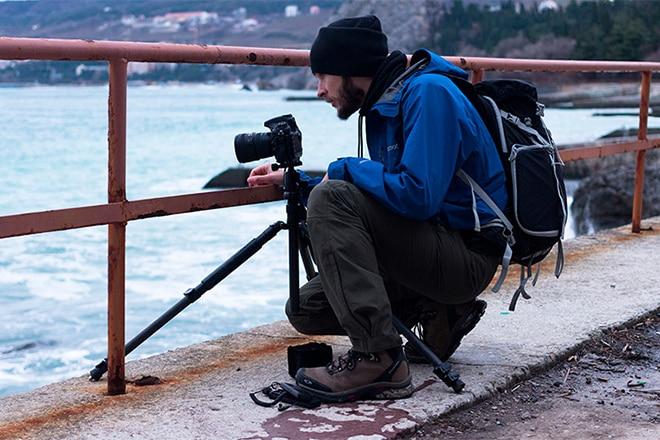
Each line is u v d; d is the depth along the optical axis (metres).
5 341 6.75
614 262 5.26
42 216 2.75
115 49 2.88
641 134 6.18
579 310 4.18
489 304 4.28
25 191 21.39
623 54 48.84
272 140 3.04
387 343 2.85
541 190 2.94
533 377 3.37
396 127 2.87
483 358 3.45
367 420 2.80
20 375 5.83
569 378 3.38
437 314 3.24
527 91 3.04
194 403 2.99
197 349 3.65
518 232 2.96
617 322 3.98
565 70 5.29
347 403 2.94
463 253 2.93
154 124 59.53
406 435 2.75
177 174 24.52
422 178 2.73
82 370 5.97
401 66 2.92
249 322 7.02
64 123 64.06
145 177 23.72
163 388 3.16
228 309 7.47
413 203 2.73
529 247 2.98
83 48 2.81
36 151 34.47
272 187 3.41
